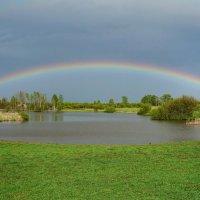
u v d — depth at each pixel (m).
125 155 23.44
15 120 103.31
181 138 48.94
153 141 44.41
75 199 13.62
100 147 27.92
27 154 23.80
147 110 161.00
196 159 21.88
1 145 29.06
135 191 14.70
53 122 96.94
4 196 14.07
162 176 17.25
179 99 106.62
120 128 70.69
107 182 16.12
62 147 27.88
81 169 18.89
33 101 197.88
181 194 14.27
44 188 15.16
